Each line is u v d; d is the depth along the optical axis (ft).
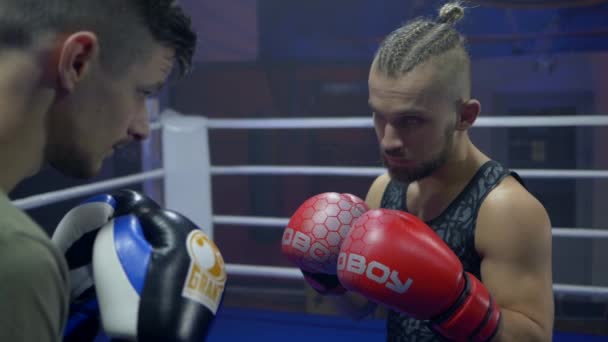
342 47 21.98
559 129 20.59
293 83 23.00
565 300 19.63
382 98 3.48
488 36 19.99
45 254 1.76
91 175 2.20
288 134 23.79
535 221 3.52
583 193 20.75
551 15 19.31
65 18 1.92
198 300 2.19
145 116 2.28
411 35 3.56
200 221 9.28
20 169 1.98
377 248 3.31
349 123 8.64
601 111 19.86
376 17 21.30
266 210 24.31
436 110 3.44
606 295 8.54
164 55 2.21
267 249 24.49
